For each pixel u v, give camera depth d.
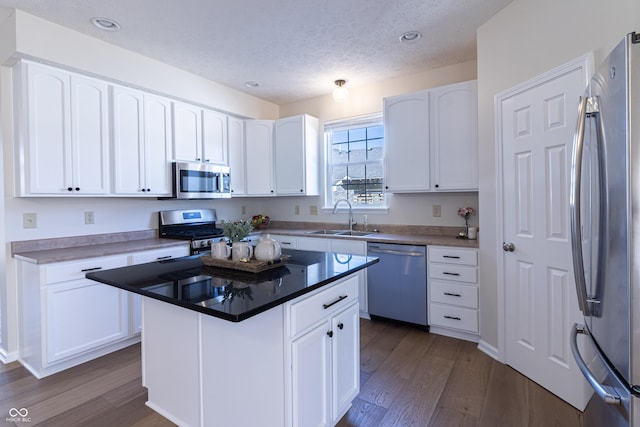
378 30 2.68
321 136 4.29
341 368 1.79
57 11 2.34
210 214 4.11
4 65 2.46
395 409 1.93
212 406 1.63
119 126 2.90
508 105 2.34
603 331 1.22
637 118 1.01
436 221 3.49
